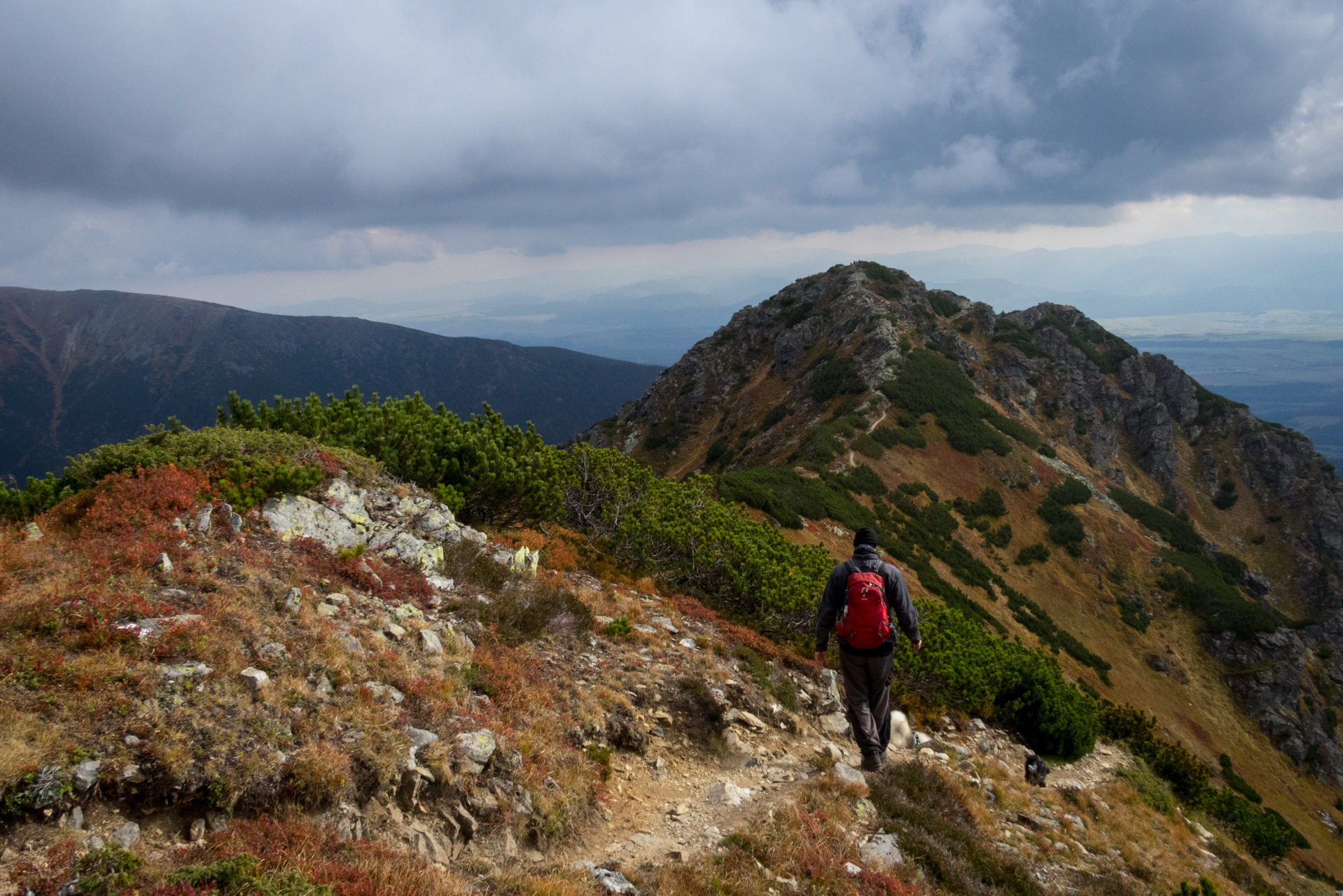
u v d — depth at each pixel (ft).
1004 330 402.52
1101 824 40.63
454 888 14.47
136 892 11.23
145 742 13.87
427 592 28.32
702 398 415.64
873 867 21.86
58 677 14.40
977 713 50.29
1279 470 368.27
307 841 13.97
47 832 12.01
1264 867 53.06
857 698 21.94
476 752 18.94
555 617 31.94
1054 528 251.39
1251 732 215.31
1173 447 379.76
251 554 23.48
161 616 17.79
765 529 62.44
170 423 32.73
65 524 24.27
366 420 43.86
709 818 22.63
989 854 26.91
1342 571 326.24
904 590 22.31
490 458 44.96
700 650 36.81
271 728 15.74
